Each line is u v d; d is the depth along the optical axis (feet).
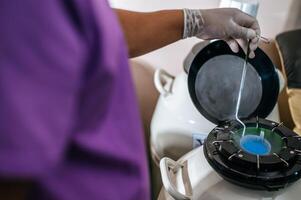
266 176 1.82
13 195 0.81
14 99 0.74
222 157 1.95
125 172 1.03
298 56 2.91
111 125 0.97
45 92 0.77
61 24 0.80
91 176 0.96
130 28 2.32
